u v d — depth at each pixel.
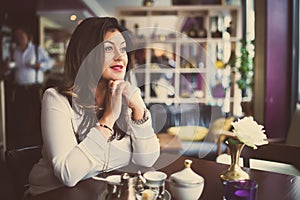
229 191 1.06
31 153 1.46
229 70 4.29
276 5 3.46
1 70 4.80
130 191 1.06
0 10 4.84
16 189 1.41
